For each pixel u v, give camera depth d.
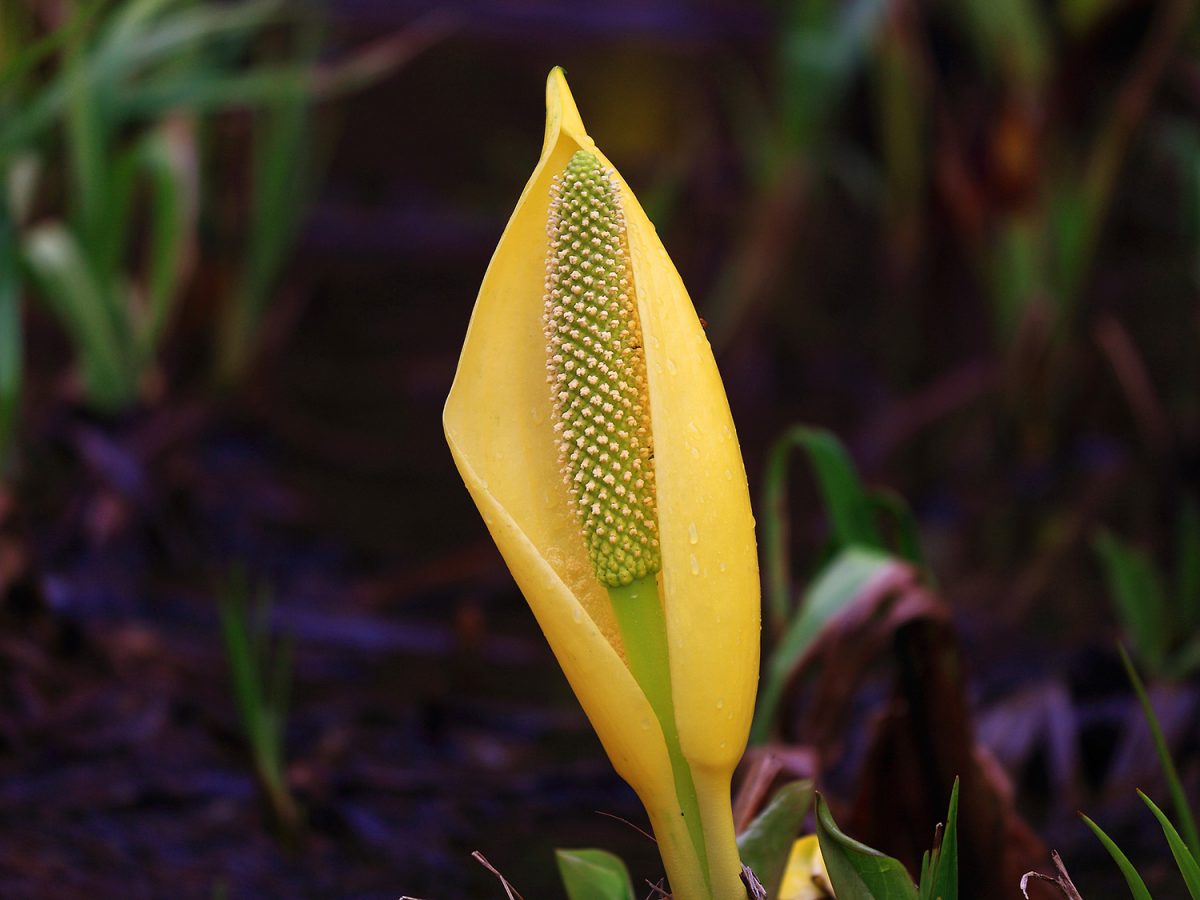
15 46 1.97
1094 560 2.05
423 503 2.34
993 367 2.72
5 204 1.77
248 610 1.85
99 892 1.19
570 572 0.99
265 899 1.20
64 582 1.84
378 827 1.28
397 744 1.46
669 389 0.94
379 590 1.95
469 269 3.66
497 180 4.32
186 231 2.37
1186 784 1.34
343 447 2.56
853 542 1.21
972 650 1.74
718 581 0.94
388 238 3.81
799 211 3.29
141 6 1.92
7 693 1.46
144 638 1.66
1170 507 2.23
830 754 1.16
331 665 1.69
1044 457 2.51
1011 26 2.62
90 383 2.18
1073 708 1.53
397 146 4.59
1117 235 3.34
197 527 2.13
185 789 1.31
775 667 1.15
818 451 1.21
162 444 2.20
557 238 0.95
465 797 1.35
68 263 2.05
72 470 2.11
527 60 5.58
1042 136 2.62
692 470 0.94
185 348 2.73
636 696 0.95
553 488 0.99
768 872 1.02
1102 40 2.57
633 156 4.13
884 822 1.14
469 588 1.99
